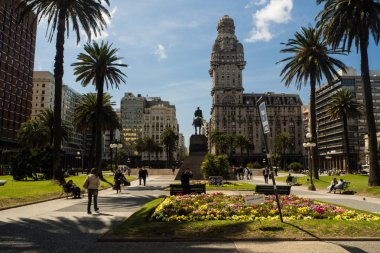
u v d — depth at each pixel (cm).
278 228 969
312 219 1096
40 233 996
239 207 1295
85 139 18575
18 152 4128
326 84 14700
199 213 1185
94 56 4303
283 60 4188
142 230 959
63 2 2995
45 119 6981
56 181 2853
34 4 3005
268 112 16238
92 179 1426
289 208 1275
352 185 3016
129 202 1859
